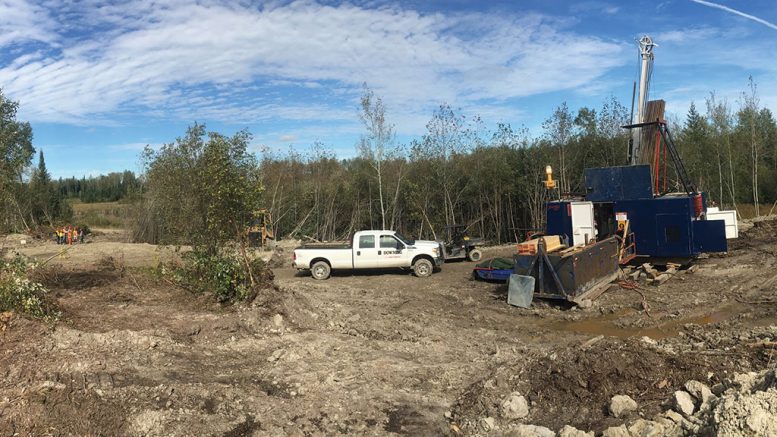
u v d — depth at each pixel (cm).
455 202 3189
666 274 1361
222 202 1067
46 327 755
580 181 2850
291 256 2373
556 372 632
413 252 1736
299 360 764
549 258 1170
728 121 3609
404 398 631
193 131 1564
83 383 612
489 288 1421
